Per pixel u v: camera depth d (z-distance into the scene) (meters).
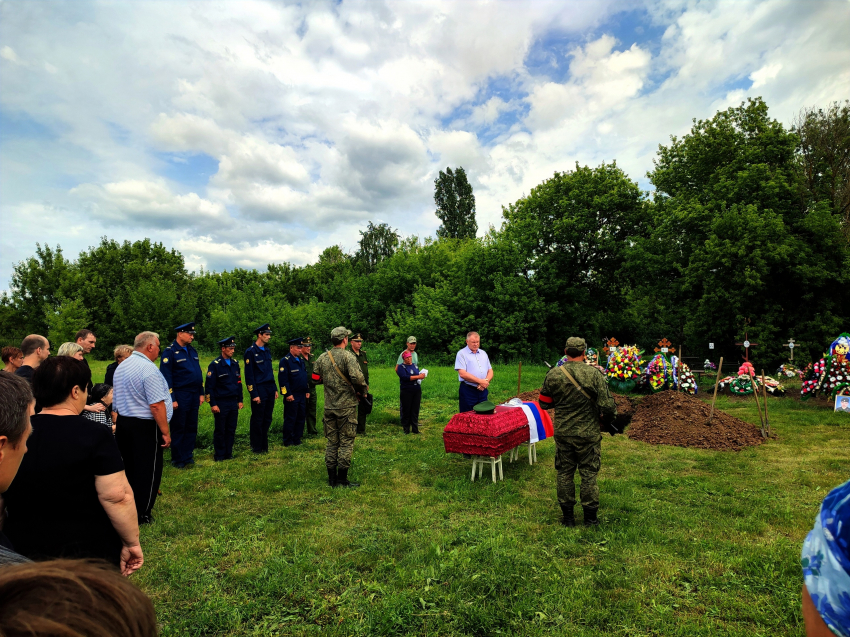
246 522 5.00
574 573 3.87
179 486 6.17
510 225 30.75
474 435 6.11
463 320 27.70
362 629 3.20
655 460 7.18
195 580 3.85
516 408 6.85
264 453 8.05
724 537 4.47
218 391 7.59
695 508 5.24
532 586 3.67
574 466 4.90
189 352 7.44
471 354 7.44
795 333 20.05
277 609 3.47
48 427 2.30
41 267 41.16
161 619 3.37
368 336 35.97
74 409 2.47
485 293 27.97
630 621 3.23
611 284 33.69
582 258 32.41
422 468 6.90
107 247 47.47
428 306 28.75
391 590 3.64
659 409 9.38
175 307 42.06
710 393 14.38
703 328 21.89
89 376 2.55
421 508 5.38
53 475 2.23
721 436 8.04
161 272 49.22
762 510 5.08
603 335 34.22
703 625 3.18
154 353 5.12
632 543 4.36
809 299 20.22
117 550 2.45
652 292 28.66
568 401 4.81
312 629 3.22
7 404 1.59
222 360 7.67
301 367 8.82
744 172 20.86
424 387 15.02
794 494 5.62
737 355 22.78
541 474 6.60
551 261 30.17
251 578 3.86
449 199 43.12
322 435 9.57
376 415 10.80
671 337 32.44
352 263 46.25
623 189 30.03
